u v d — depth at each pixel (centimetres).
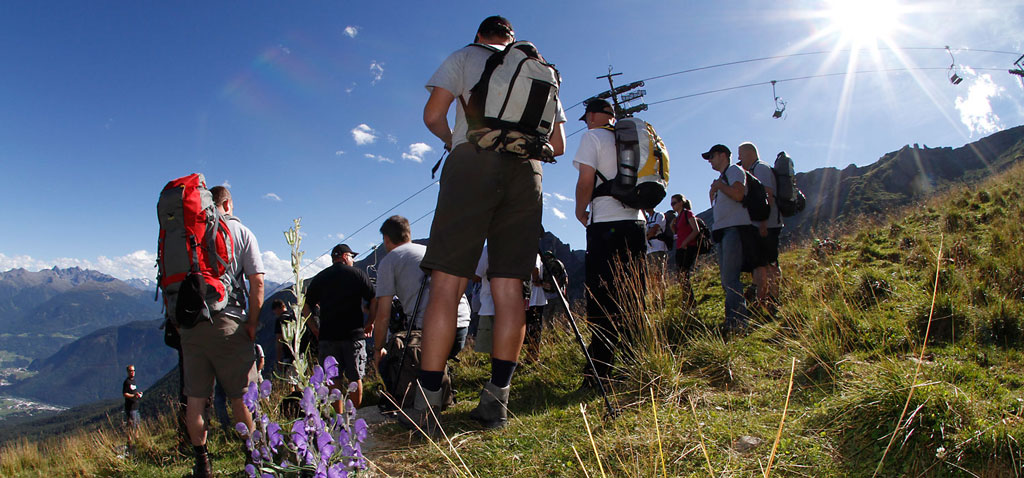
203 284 325
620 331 379
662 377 329
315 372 154
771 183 574
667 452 237
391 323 532
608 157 400
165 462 568
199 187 346
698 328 457
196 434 361
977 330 345
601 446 254
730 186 523
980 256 516
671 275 606
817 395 287
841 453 225
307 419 153
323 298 534
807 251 900
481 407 303
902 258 638
